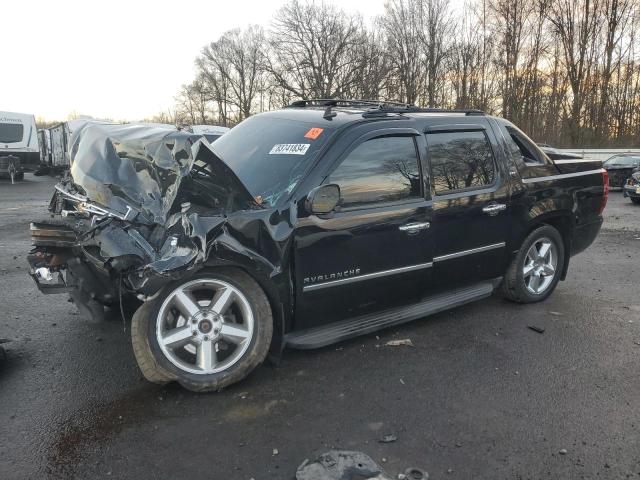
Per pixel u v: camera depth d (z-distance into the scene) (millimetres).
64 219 3521
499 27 37562
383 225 3783
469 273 4504
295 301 3504
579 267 7004
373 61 44031
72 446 2762
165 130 3859
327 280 3588
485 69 38656
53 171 25609
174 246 3146
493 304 5203
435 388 3449
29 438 2826
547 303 5285
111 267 3191
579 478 2574
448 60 39906
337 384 3471
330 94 47688
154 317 3174
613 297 5559
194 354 3352
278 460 2658
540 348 4145
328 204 3375
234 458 2672
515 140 4926
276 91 52719
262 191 3568
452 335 4375
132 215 3326
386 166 3854
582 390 3465
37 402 3201
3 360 3709
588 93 36250
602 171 5664
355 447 2779
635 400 3346
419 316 4215
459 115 4504
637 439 2910
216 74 67625
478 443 2842
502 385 3512
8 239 8719
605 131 36562
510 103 37406
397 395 3346
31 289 5574
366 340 4219
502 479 2557
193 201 3256
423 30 40531
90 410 3117
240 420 3023
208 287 3281
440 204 4113
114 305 3760
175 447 2760
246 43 65062
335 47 47281
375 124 3859
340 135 3705
